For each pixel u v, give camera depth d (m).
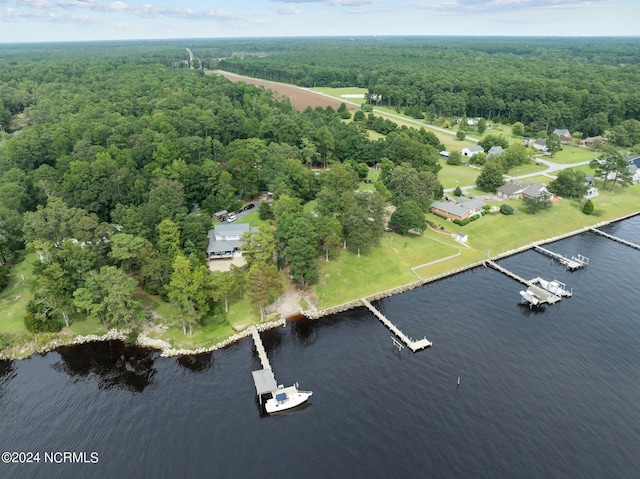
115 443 63.62
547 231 132.75
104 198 123.25
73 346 86.31
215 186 139.50
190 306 85.50
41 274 89.62
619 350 81.12
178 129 168.38
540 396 70.50
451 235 128.50
